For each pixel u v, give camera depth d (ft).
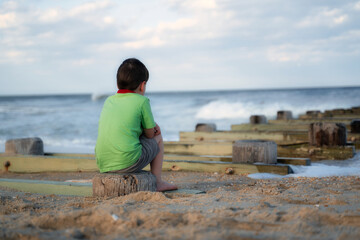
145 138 11.05
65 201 10.12
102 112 11.03
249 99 108.68
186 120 67.21
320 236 6.01
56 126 56.80
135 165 10.63
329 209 7.83
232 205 8.59
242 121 63.41
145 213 7.63
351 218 6.92
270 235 6.06
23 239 6.22
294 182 13.39
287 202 8.95
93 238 6.25
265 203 8.45
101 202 9.57
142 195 9.61
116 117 10.52
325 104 90.89
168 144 23.24
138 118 10.61
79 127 54.65
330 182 12.98
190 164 17.26
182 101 120.57
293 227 6.43
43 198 10.67
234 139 27.20
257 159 16.84
